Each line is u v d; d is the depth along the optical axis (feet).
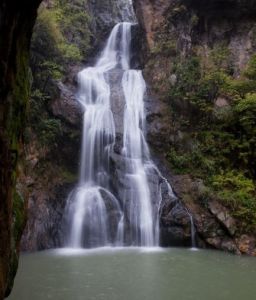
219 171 53.67
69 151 55.83
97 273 34.35
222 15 64.28
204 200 50.03
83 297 27.68
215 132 56.80
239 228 46.73
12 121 20.72
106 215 50.55
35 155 50.88
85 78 66.54
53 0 77.82
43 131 52.75
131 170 54.90
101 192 52.54
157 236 49.52
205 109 58.39
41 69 56.85
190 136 58.85
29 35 22.94
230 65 62.34
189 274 34.71
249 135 54.95
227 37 64.34
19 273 34.17
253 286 31.30
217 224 48.21
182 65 63.82
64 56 66.08
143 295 28.48
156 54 69.46
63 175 53.88
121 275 33.81
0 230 18.65
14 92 20.53
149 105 63.16
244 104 54.08
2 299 18.47
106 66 79.61
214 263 39.40
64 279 32.24
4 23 16.98
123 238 49.88
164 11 70.64
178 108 61.62
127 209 51.44
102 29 88.94
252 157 54.65
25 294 28.14
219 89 58.44
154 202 51.60
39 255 42.57
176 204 50.72
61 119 56.24
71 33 78.59
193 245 48.65
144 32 73.20
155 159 58.03
